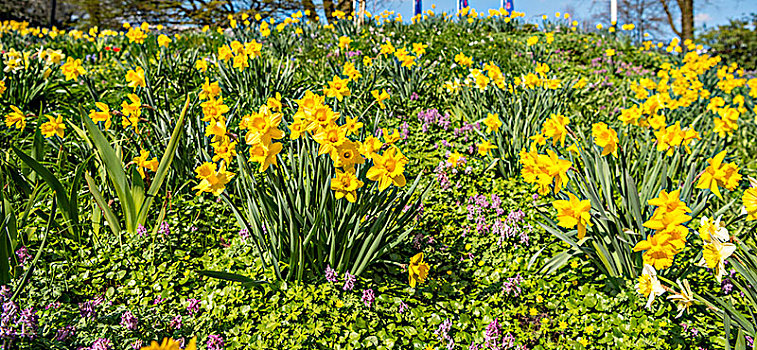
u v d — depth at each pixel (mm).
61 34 12391
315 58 8781
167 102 4184
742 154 5855
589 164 3287
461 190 4336
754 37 16047
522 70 9008
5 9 28078
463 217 3928
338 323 2668
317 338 2592
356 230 2863
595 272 3145
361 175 2873
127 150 3881
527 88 5547
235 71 5848
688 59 6852
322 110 2348
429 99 6598
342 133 2334
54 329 2291
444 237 3660
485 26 14492
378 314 2793
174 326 2551
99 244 3137
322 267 2984
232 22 10797
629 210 2904
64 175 3629
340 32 11359
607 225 2857
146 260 3066
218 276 2541
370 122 4898
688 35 22641
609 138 2693
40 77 5418
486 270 3297
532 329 2807
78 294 2791
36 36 11781
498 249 3482
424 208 4027
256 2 27141
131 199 3209
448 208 4043
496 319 2732
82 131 3693
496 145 4691
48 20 30281
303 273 2955
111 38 10727
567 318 2824
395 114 6023
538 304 2980
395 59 6688
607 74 9859
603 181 3102
